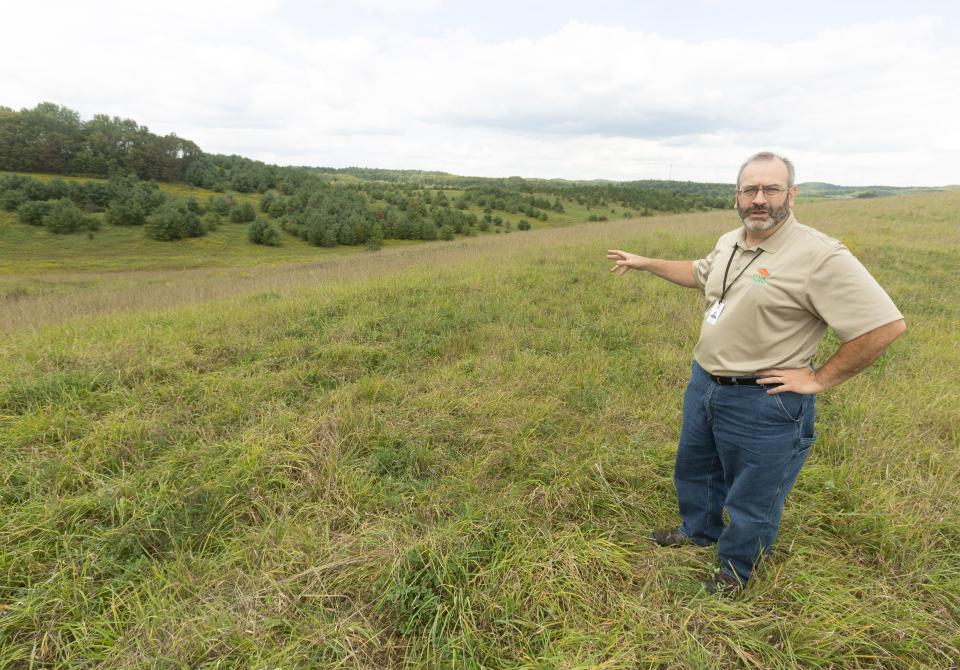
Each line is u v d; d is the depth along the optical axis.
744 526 1.92
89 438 3.01
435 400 3.75
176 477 2.74
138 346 4.66
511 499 2.60
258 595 2.01
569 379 4.14
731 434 1.85
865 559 2.24
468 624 1.89
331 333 5.32
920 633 1.83
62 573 2.08
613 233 15.23
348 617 1.94
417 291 7.37
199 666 1.74
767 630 1.86
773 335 1.70
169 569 2.14
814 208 22.67
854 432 3.15
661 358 4.59
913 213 18.58
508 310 6.27
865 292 1.49
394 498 2.62
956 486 2.61
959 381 4.11
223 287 10.75
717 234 13.33
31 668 1.74
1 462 2.81
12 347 4.68
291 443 3.08
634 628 1.86
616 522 2.51
